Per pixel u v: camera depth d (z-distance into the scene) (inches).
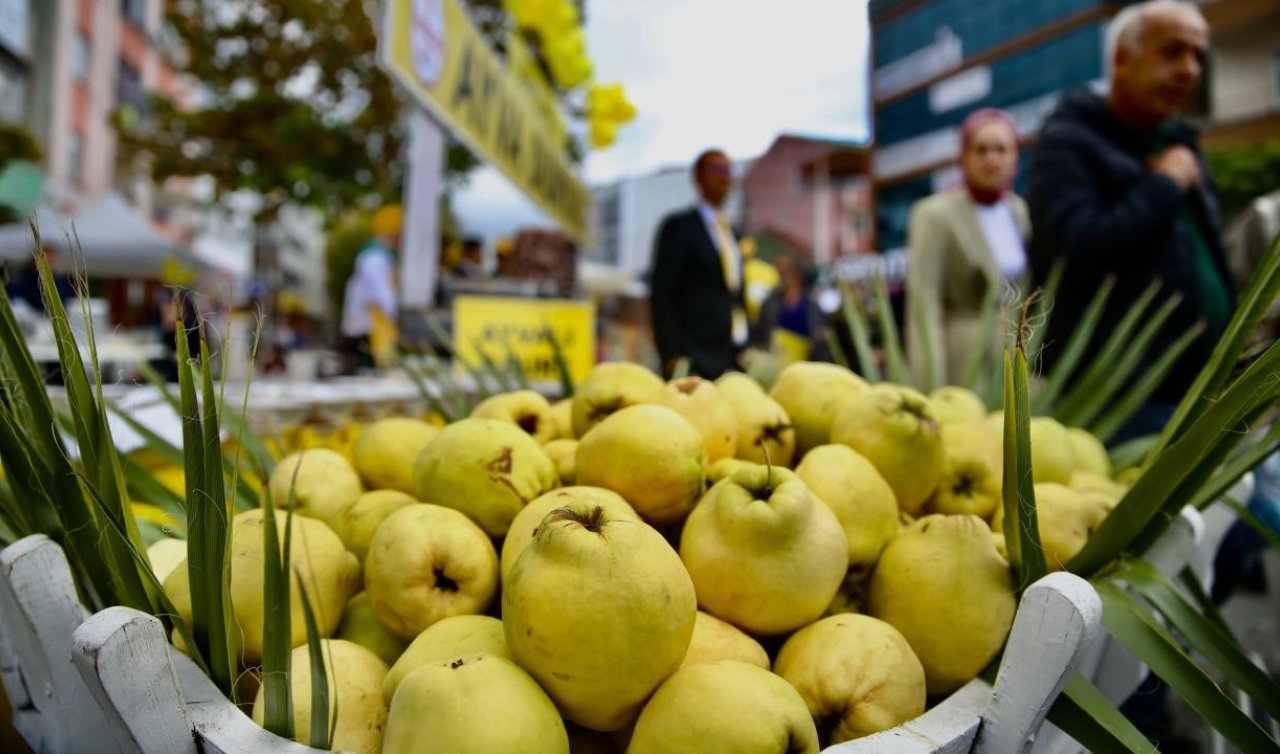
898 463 56.2
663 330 174.6
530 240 321.7
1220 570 89.1
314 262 1349.7
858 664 41.4
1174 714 84.1
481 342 170.7
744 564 43.3
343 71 487.8
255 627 43.0
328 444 99.2
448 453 53.3
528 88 273.1
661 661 36.6
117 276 488.7
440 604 45.4
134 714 32.2
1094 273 107.7
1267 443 50.5
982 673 44.6
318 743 32.6
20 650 45.2
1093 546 46.0
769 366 99.0
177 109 507.2
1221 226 117.7
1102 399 80.7
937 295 141.6
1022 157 478.6
